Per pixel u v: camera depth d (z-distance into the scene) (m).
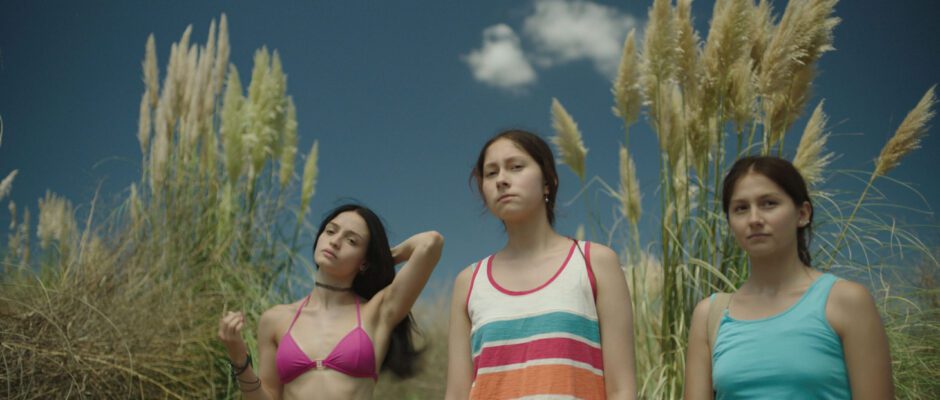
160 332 4.05
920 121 3.29
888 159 3.35
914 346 3.41
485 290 2.13
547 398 1.94
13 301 3.70
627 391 1.99
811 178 3.36
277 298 4.79
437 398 5.87
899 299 3.40
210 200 5.16
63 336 3.60
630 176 3.90
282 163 5.27
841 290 1.81
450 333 2.21
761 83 3.45
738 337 1.87
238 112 5.20
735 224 1.95
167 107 5.27
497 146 2.24
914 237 3.44
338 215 2.66
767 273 1.92
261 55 5.35
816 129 3.37
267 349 2.60
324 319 2.56
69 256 4.45
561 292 2.06
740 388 1.82
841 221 3.44
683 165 3.77
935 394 3.34
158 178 5.05
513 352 2.02
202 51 5.41
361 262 2.64
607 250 2.14
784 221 1.89
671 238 3.45
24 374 3.50
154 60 5.49
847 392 1.75
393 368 2.66
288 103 5.38
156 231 4.77
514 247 2.20
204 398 4.02
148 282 4.40
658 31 3.62
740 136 3.52
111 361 3.74
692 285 3.38
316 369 2.45
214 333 4.24
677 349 3.24
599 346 2.05
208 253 4.87
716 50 3.49
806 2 3.38
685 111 3.60
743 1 3.44
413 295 2.58
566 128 3.91
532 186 2.17
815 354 1.76
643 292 3.63
